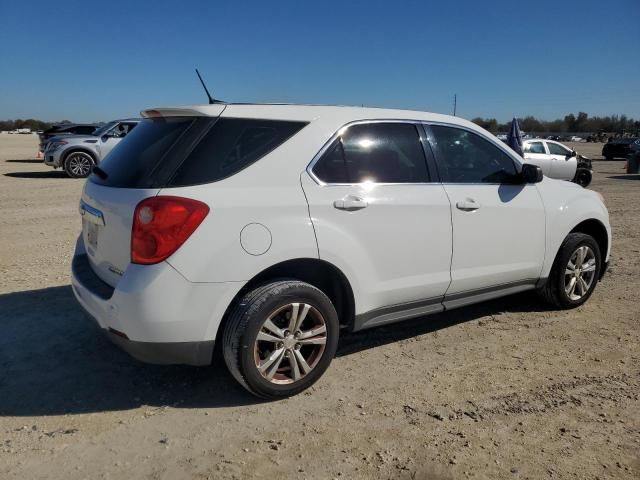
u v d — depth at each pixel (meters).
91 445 2.89
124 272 3.08
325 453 2.85
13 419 3.13
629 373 3.79
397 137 3.89
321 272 3.66
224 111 3.28
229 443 2.93
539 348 4.21
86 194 3.71
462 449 2.89
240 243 3.10
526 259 4.57
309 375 3.44
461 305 4.28
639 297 5.46
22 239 7.82
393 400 3.40
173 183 3.04
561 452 2.87
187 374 3.72
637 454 2.85
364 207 3.55
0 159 24.78
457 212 4.04
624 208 11.77
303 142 3.44
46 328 4.43
